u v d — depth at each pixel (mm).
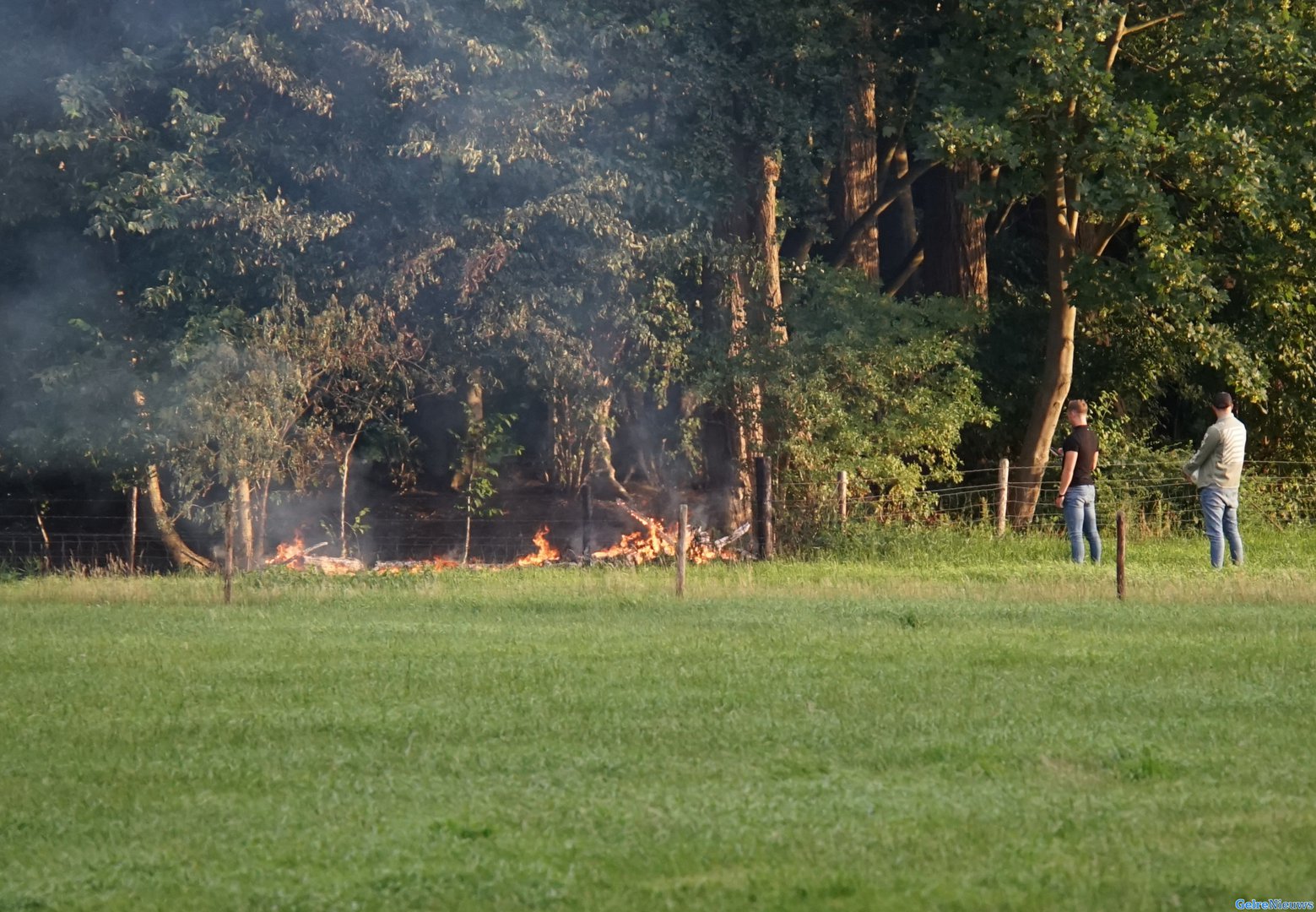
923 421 94500
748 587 64125
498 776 30766
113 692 39938
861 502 89875
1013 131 88125
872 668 42500
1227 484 73938
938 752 32094
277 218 84000
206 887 24219
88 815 28516
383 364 88562
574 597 61531
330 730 34844
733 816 27609
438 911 23031
